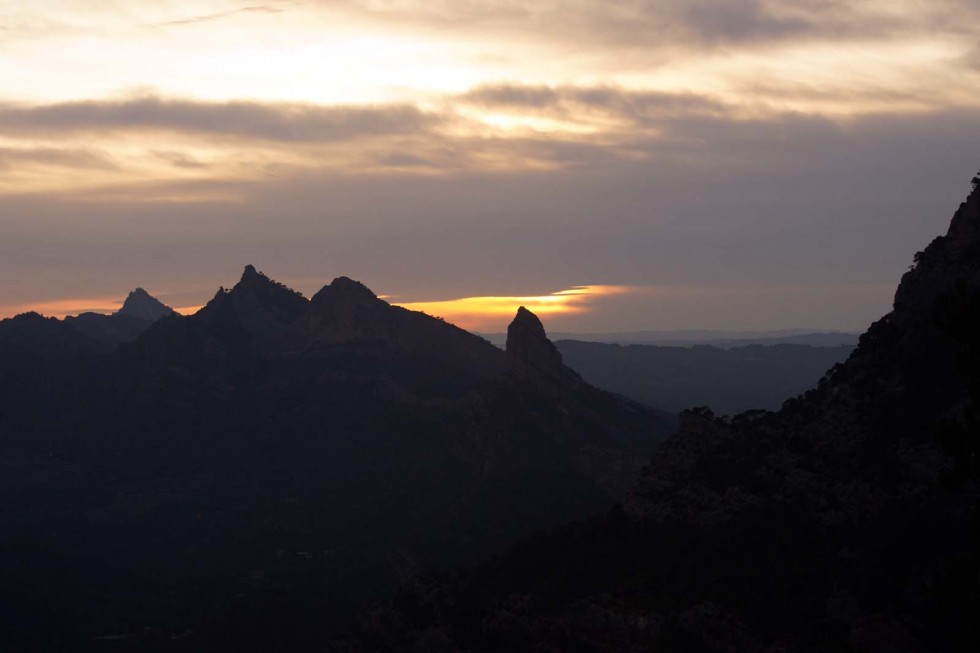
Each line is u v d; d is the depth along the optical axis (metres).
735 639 82.31
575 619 89.12
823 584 83.25
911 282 97.06
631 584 91.31
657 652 83.94
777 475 94.44
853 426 93.44
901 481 86.75
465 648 95.12
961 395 87.38
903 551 82.19
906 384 92.50
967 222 97.19
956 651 70.44
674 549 93.88
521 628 92.44
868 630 77.06
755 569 87.44
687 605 86.38
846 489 89.06
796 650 79.25
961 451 69.56
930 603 75.44
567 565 98.25
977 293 70.25
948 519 82.31
